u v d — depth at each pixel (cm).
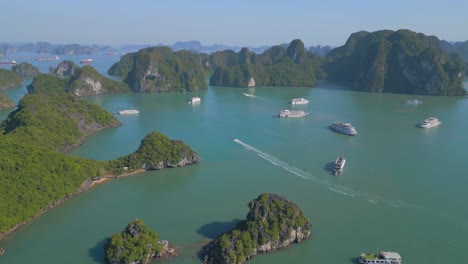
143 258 10044
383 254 10269
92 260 10356
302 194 14262
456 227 12006
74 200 13725
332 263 10206
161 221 12306
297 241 11038
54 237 11394
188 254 10538
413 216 12656
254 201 11262
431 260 10344
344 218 12481
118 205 13388
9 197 11938
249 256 10350
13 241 11175
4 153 13275
